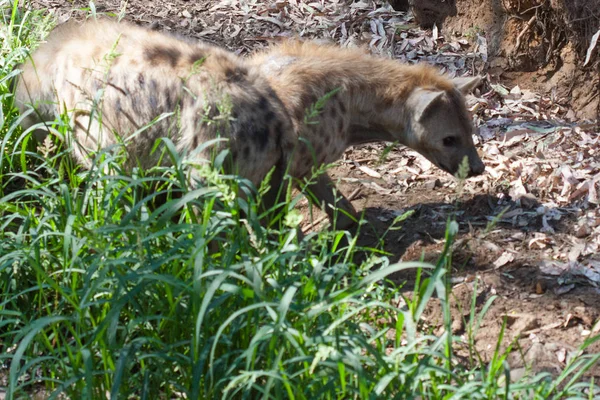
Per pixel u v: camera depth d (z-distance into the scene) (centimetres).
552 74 919
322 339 421
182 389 451
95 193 570
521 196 752
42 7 987
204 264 477
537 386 453
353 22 1023
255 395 469
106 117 595
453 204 749
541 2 895
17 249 523
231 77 610
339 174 802
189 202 498
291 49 685
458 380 435
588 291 628
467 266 660
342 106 673
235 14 1040
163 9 1040
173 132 592
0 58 718
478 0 962
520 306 612
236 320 464
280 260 478
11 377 420
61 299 538
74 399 458
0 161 589
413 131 697
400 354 444
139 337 466
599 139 827
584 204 736
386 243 700
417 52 976
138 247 446
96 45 612
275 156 622
